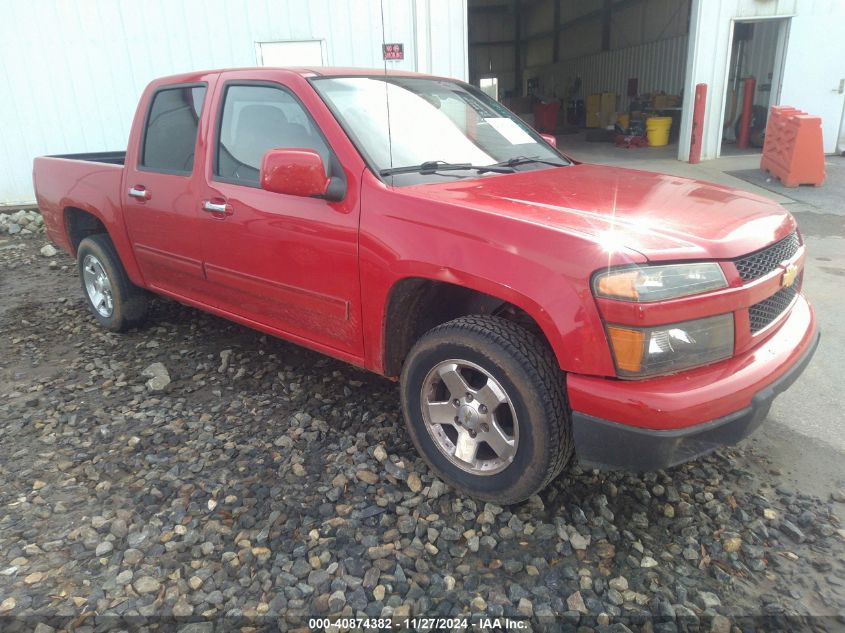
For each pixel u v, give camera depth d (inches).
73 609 86.0
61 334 188.2
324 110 119.3
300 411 136.5
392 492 108.5
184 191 144.3
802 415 133.3
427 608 85.5
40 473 117.1
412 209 103.7
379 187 109.1
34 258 284.2
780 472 114.2
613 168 141.8
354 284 113.2
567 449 96.4
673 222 97.0
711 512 103.4
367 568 92.6
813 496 107.6
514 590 87.7
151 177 153.8
